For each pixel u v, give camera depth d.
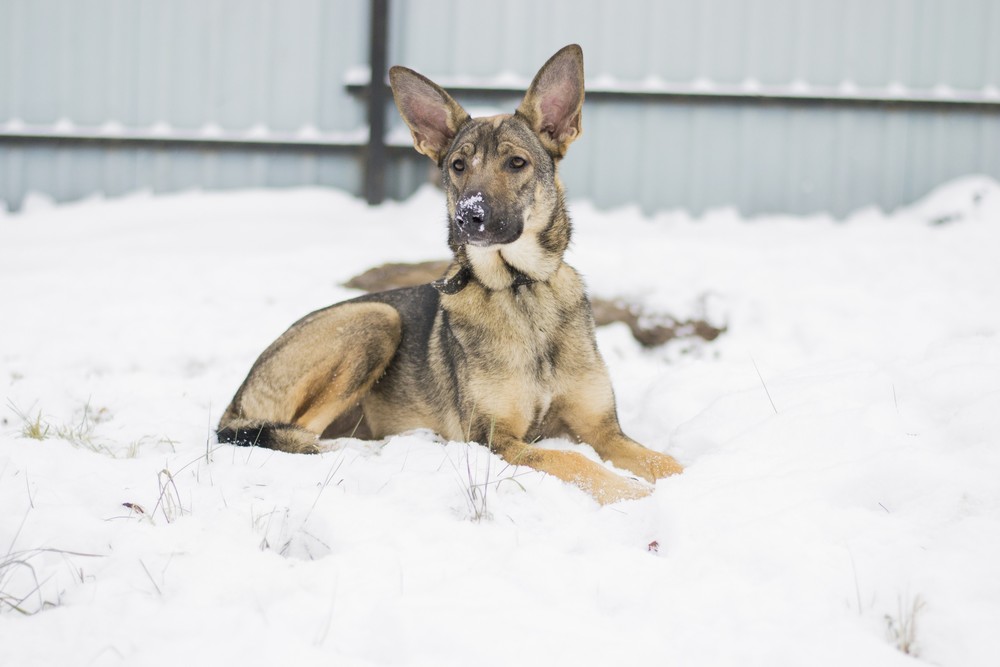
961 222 10.16
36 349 7.07
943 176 11.05
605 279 8.34
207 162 11.57
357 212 11.23
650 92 10.95
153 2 11.35
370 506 3.42
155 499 3.70
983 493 3.28
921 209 10.88
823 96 10.87
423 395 5.23
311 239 10.12
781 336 7.47
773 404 4.52
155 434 5.06
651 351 7.58
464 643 2.47
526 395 4.77
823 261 8.84
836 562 2.93
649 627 2.62
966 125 10.96
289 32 11.38
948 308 7.50
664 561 3.04
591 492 4.02
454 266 5.00
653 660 2.44
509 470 4.04
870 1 10.84
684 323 7.68
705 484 3.66
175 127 11.54
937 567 2.79
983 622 2.51
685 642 2.55
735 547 3.06
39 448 4.16
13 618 2.74
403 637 2.51
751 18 10.93
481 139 4.82
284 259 9.15
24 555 3.12
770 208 11.16
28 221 11.05
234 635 2.50
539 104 5.02
